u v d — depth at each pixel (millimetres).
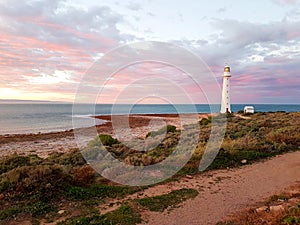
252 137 15352
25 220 5848
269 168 10047
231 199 7004
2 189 7152
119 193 7547
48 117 64375
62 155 14094
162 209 6406
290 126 19219
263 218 5488
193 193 7512
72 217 5969
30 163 9992
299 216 5254
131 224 5586
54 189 7309
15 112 81938
